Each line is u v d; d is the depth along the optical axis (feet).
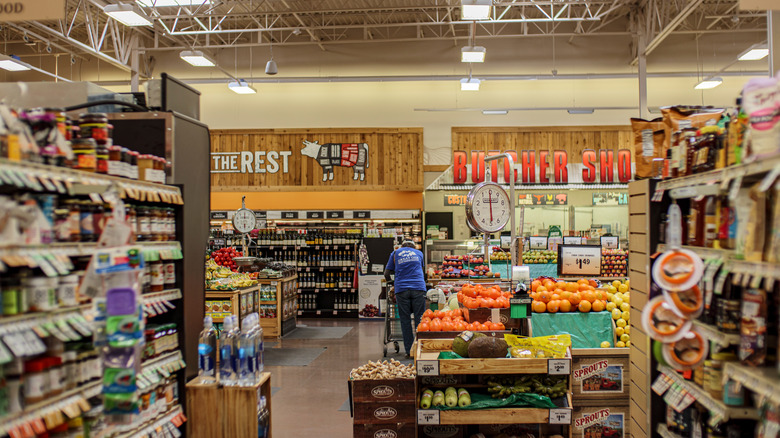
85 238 8.81
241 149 49.37
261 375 12.34
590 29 45.39
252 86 48.08
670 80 49.93
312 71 51.52
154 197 10.82
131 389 7.89
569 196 46.65
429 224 47.91
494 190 18.95
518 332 15.44
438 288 23.49
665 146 12.17
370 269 42.91
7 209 7.23
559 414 13.01
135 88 45.16
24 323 7.38
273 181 49.06
